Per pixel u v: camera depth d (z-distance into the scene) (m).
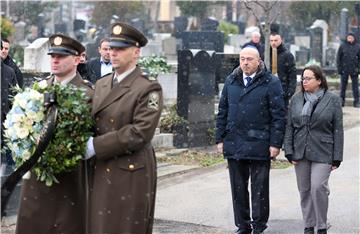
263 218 9.24
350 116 21.02
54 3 43.78
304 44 40.34
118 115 6.39
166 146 15.34
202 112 15.79
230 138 9.24
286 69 13.99
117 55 6.41
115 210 6.40
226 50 32.75
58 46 6.86
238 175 9.29
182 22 41.75
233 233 9.54
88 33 42.19
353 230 9.68
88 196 6.70
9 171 9.14
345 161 14.45
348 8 38.81
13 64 12.30
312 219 9.18
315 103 8.98
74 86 6.65
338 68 23.17
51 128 6.38
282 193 11.85
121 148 6.30
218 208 10.83
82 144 6.44
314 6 40.75
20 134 6.52
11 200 9.27
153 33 46.78
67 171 6.65
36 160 6.44
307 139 8.97
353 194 11.77
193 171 13.52
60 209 6.77
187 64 15.40
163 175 12.97
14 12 39.69
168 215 10.39
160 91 6.45
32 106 6.51
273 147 9.05
